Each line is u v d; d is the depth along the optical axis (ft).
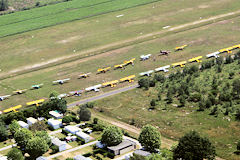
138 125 532.32
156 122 534.78
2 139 510.99
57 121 544.21
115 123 547.08
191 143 385.91
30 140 443.73
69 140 490.08
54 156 450.30
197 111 548.72
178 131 500.33
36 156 440.86
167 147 457.27
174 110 565.12
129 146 456.04
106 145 461.37
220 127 495.41
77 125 536.01
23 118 558.97
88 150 463.01
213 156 393.70
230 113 525.34
